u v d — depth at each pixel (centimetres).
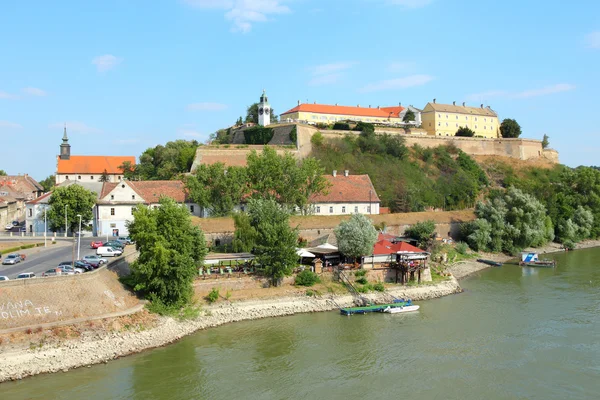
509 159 15862
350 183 10031
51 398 3609
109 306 4884
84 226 9438
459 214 10088
